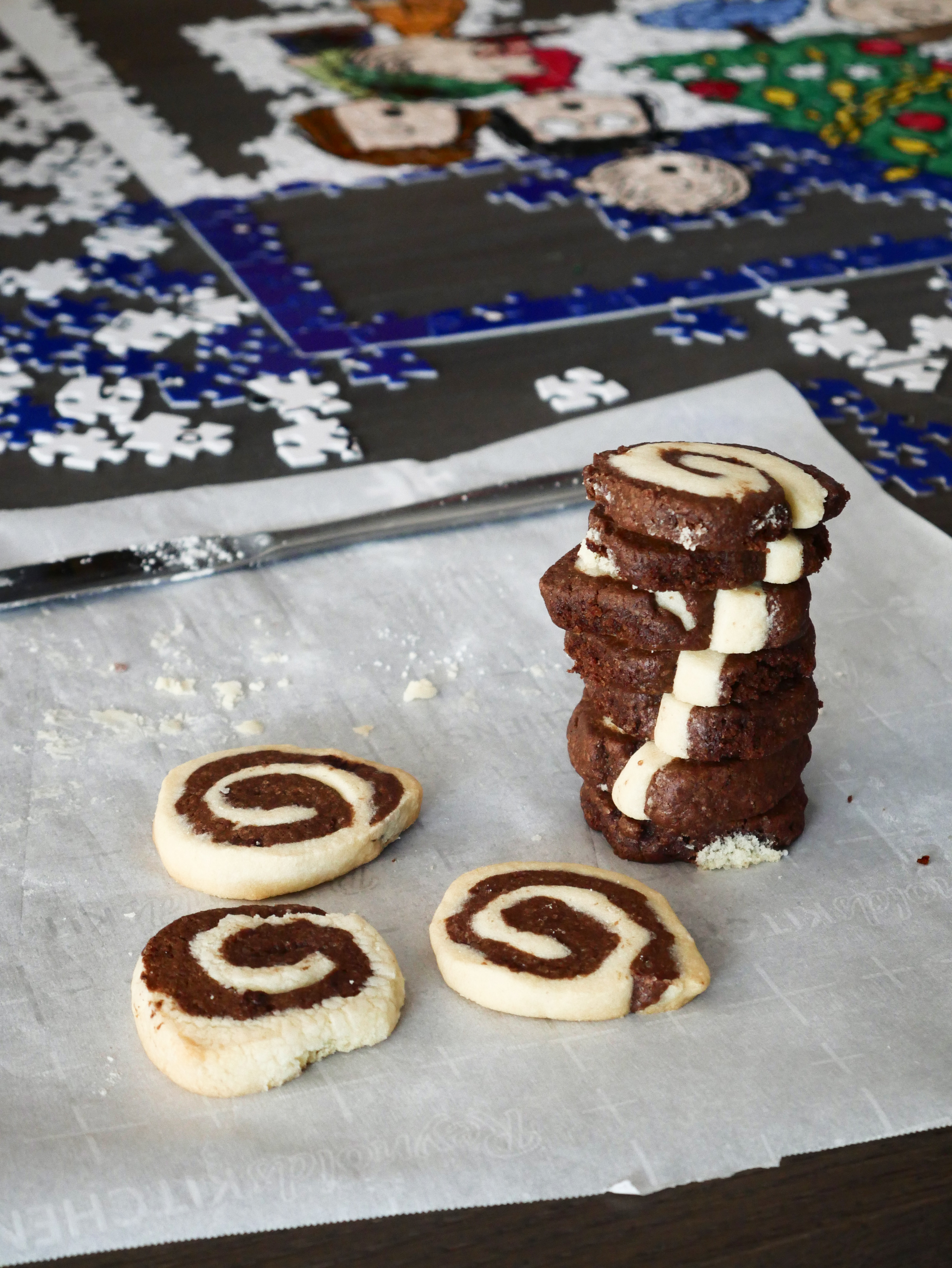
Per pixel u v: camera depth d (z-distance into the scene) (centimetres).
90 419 63
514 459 61
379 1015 42
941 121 87
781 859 47
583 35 100
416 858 47
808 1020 43
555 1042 43
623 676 46
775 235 74
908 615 55
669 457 45
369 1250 39
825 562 57
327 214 76
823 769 50
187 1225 39
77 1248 39
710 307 69
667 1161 40
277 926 44
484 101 89
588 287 71
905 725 51
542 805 49
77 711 52
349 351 67
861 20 103
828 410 63
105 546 57
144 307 69
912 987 44
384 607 56
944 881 47
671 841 47
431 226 75
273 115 87
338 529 58
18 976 44
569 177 80
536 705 52
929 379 65
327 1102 41
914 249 73
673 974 43
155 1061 42
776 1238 39
